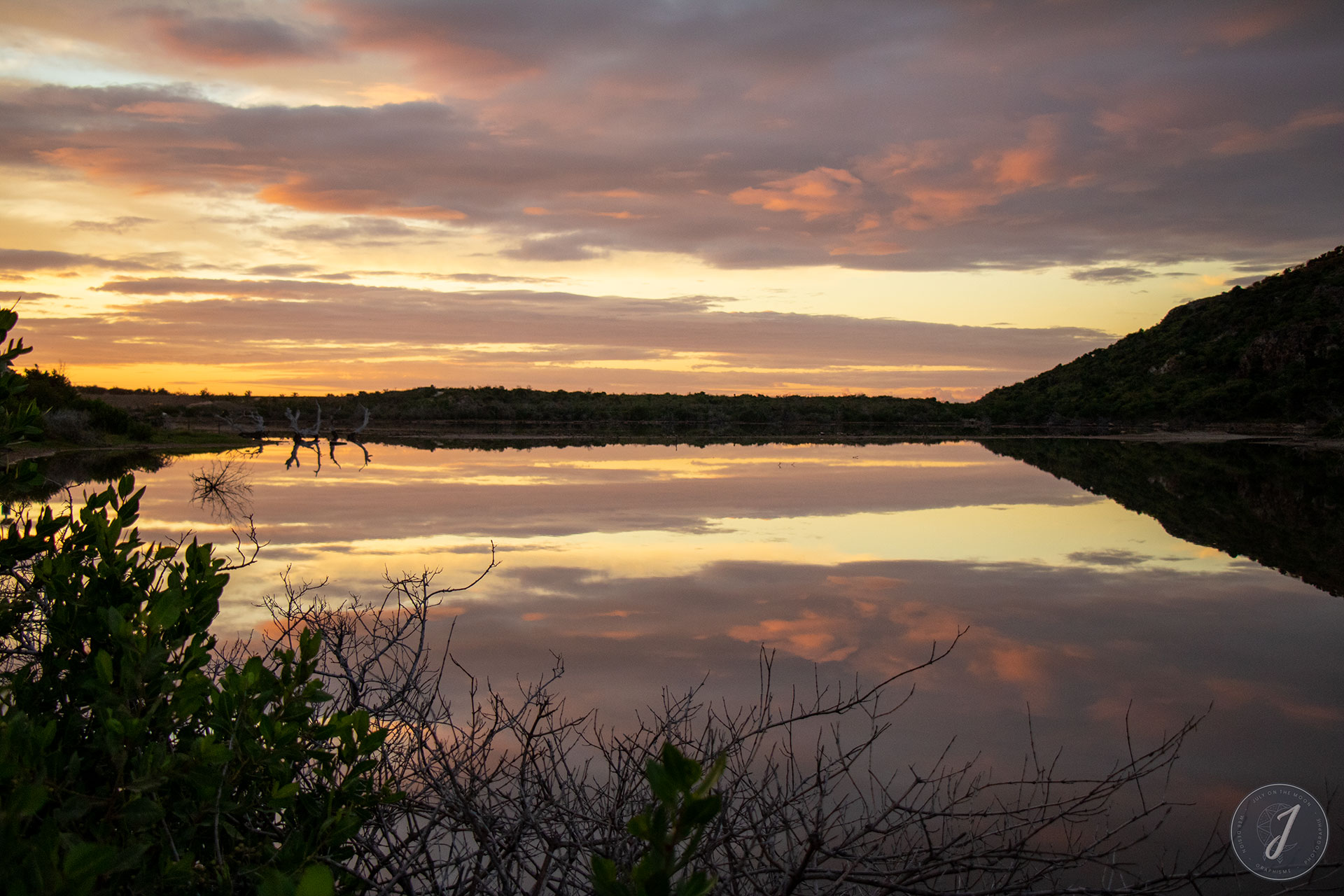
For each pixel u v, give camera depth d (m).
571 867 2.66
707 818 1.31
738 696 7.50
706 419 101.88
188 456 39.69
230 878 1.98
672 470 35.56
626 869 2.56
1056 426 95.81
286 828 2.44
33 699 2.24
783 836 3.41
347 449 50.66
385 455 44.69
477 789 2.81
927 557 15.80
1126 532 19.83
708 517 20.64
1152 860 4.60
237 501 22.62
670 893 1.35
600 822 2.74
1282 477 36.16
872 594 12.44
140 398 91.38
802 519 20.69
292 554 14.48
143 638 2.03
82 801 1.84
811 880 2.61
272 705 2.51
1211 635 10.55
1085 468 40.28
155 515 19.53
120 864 1.56
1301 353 82.81
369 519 19.41
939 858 2.71
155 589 2.50
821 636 9.95
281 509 21.05
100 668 1.97
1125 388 102.19
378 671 4.22
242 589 11.06
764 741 5.92
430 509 21.28
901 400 121.50
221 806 2.05
